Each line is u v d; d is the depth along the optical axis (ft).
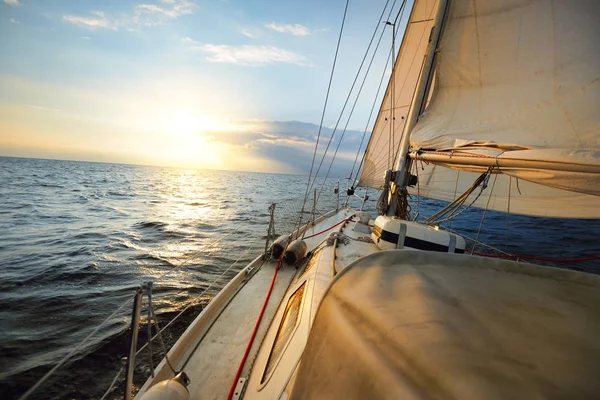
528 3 11.40
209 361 10.21
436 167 25.00
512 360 2.60
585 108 9.88
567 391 2.27
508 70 11.93
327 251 13.85
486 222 54.24
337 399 2.91
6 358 16.38
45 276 28.35
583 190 7.80
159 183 201.98
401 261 4.44
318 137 19.58
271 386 7.30
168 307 22.07
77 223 55.72
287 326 9.86
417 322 3.13
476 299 3.54
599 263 28.63
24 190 109.50
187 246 40.09
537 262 28.68
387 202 16.66
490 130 11.67
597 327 3.02
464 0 13.03
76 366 15.75
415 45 23.57
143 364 15.85
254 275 16.97
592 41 10.16
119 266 31.55
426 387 2.47
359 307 3.58
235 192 148.97
